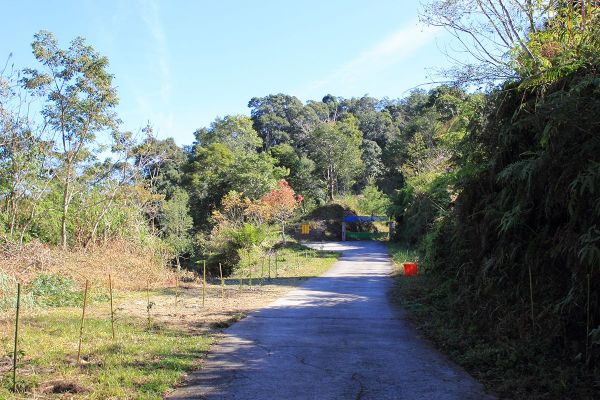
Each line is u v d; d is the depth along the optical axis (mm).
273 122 84875
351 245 39719
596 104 5156
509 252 7043
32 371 5395
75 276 14164
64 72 18156
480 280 7750
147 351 6414
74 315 9617
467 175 8664
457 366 5867
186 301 12219
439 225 12133
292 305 11367
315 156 63344
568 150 5617
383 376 5445
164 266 20234
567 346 5570
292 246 35062
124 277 16000
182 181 51625
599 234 5066
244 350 6734
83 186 19766
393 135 78312
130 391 4773
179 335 7691
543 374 5039
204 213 45469
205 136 67188
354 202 55938
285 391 4902
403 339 7516
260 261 24219
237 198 37219
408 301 11445
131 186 21656
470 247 8750
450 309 8953
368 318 9508
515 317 6602
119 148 20984
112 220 20078
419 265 17562
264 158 46031
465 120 9180
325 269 21609
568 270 6016
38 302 10875
